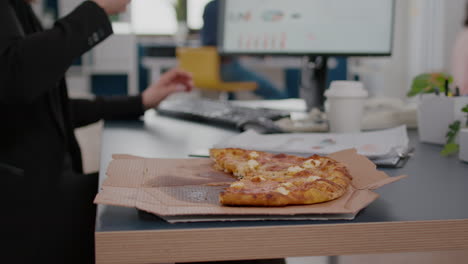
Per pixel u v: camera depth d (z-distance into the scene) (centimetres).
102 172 131
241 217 105
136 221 106
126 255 100
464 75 382
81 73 711
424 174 135
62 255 139
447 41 451
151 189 116
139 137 174
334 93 173
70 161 180
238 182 115
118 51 730
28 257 137
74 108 201
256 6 233
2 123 161
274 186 114
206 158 139
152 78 859
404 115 189
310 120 192
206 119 199
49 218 151
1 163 158
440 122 163
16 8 172
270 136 163
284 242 103
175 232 100
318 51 230
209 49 724
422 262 132
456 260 132
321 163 127
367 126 188
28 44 152
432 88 169
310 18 229
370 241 105
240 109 209
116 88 750
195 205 109
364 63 422
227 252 102
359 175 123
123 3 164
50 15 667
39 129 166
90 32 158
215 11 716
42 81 153
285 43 232
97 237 99
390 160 140
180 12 1005
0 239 142
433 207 115
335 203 111
